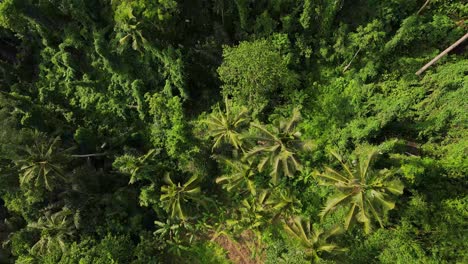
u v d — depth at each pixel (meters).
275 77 29.41
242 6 30.27
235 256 30.95
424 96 27.81
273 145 24.53
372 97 28.97
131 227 31.64
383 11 29.64
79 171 31.62
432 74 28.05
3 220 36.59
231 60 29.22
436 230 24.53
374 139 28.30
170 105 32.75
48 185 27.84
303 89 32.34
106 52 35.16
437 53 28.91
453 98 25.91
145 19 31.02
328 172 23.64
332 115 29.84
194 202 30.97
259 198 28.55
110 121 38.00
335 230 24.50
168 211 28.44
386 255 25.44
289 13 31.41
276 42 31.50
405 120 27.81
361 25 30.36
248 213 29.33
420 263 24.39
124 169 30.48
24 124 35.03
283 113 31.41
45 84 40.94
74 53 39.28
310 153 28.92
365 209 21.72
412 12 29.91
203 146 31.77
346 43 30.25
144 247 30.48
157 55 33.50
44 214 32.72
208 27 34.09
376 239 26.16
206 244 31.69
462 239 23.83
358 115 28.94
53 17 37.16
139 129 36.72
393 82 29.14
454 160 24.33
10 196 34.03
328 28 30.86
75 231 31.33
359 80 30.12
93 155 34.41
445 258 24.17
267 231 30.02
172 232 32.00
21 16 37.09
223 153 31.19
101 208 32.19
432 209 24.75
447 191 24.84
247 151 26.44
